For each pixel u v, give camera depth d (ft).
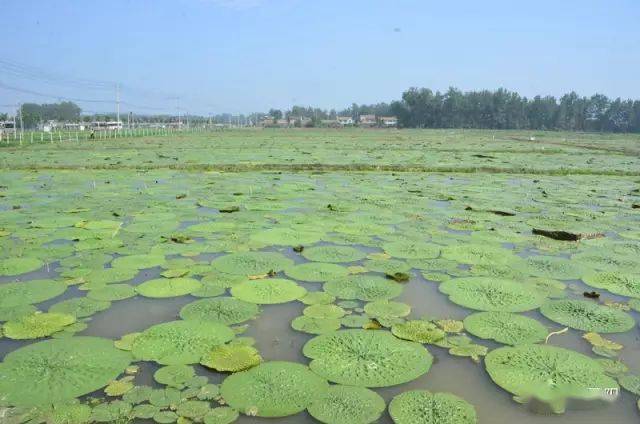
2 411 7.93
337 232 19.31
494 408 8.23
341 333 10.73
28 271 14.46
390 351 9.99
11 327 10.91
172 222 20.70
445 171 42.80
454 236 18.89
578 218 22.44
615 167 46.50
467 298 12.84
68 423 7.66
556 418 7.97
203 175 37.81
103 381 8.82
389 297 12.84
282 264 15.28
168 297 12.74
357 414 7.95
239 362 9.39
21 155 54.19
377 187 32.01
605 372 9.32
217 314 11.66
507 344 10.43
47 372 9.04
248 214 22.63
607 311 12.05
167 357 9.67
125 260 15.48
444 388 8.80
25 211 22.54
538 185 33.99
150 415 7.88
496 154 62.03
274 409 8.05
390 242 17.90
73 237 17.99
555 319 11.67
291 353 9.96
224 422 7.73
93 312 11.80
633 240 18.62
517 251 17.24
